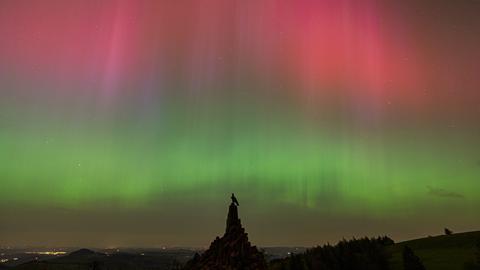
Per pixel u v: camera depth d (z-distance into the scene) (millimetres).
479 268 54344
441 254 70812
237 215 45031
